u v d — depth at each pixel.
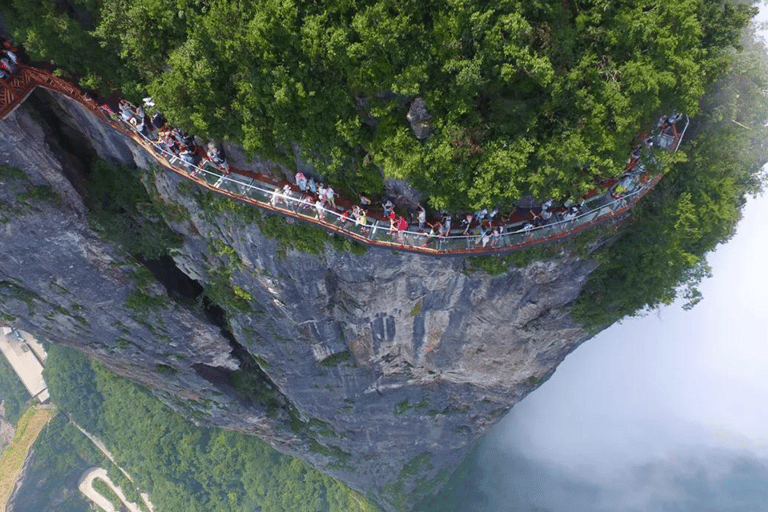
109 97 24.61
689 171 26.56
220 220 27.78
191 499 79.69
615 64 20.80
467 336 35.97
